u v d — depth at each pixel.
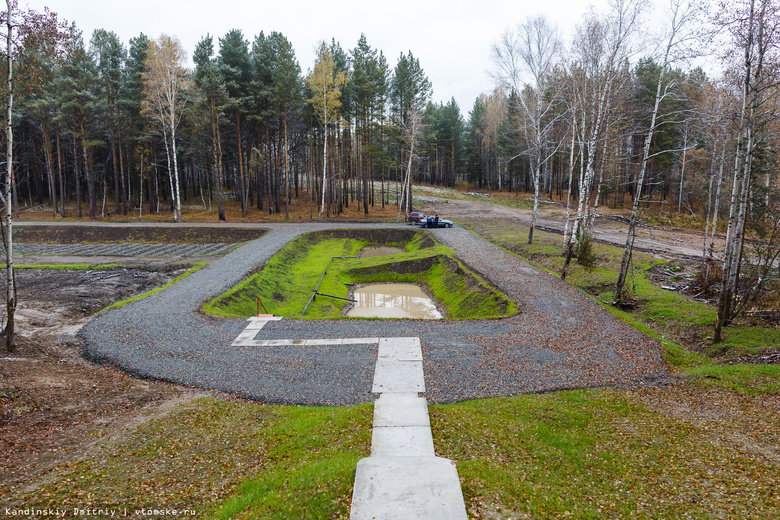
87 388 13.67
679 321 21.28
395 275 36.34
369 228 49.34
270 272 31.89
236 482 8.80
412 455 9.89
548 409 12.51
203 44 51.84
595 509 7.77
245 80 53.75
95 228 46.31
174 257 36.56
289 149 66.06
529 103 37.59
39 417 11.32
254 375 15.36
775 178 23.06
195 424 11.58
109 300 26.02
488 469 9.11
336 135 60.09
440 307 29.27
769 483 8.07
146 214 57.62
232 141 57.69
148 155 58.31
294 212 60.41
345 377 15.14
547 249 37.56
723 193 30.31
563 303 24.02
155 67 46.09
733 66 17.33
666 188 62.03
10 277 16.48
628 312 23.84
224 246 41.81
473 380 14.88
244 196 54.59
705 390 13.80
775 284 21.84
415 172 74.56
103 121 55.44
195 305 22.98
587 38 25.70
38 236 44.91
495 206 68.38
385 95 59.12
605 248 37.38
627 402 13.00
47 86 48.69
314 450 10.26
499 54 31.02
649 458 9.56
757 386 13.59
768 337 17.80
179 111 49.94
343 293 32.44
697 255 34.19
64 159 62.88
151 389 14.23
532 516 7.52
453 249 38.53
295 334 19.28
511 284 27.48
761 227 20.62
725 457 9.29
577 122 34.62
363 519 7.32
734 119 17.69
